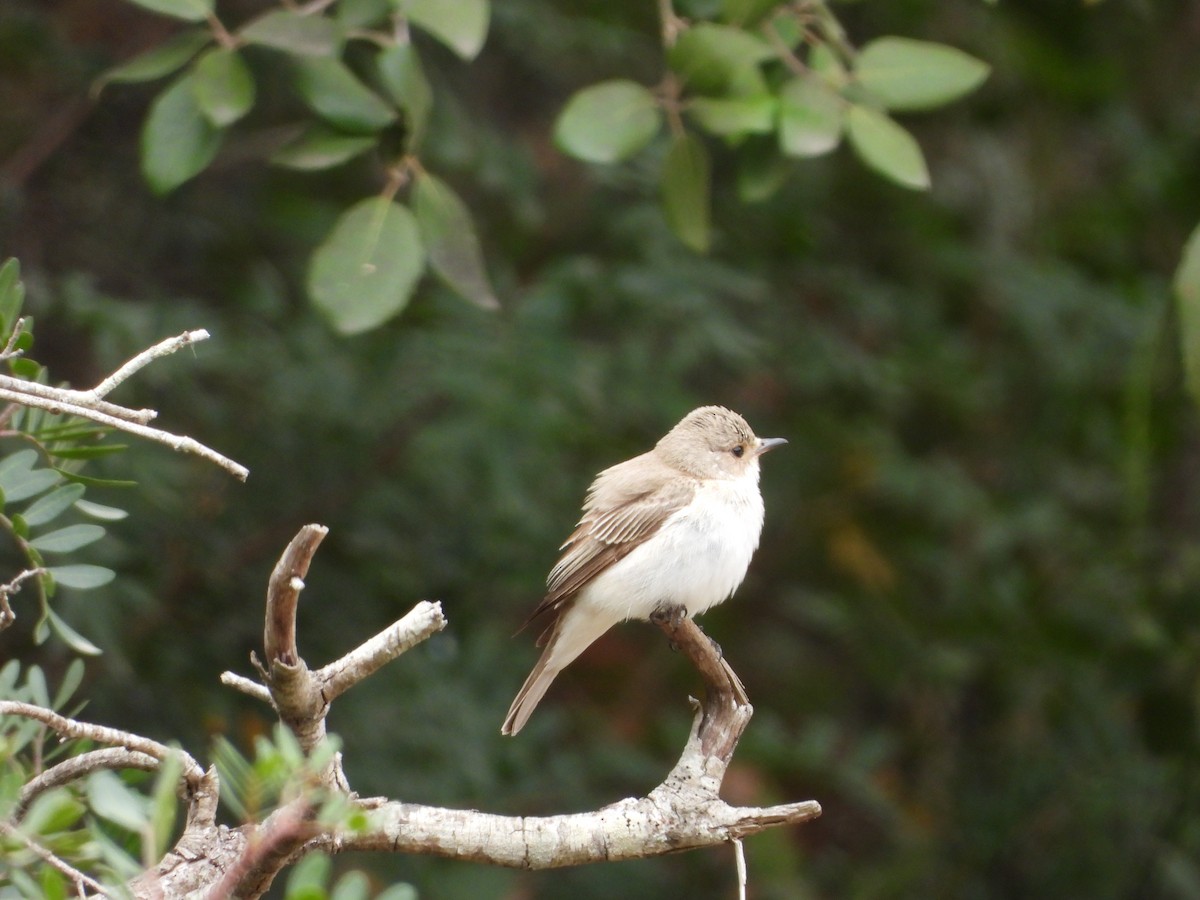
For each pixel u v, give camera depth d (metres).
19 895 4.47
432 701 12.08
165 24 13.14
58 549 5.74
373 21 7.51
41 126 12.80
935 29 14.45
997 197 15.59
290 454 12.25
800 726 15.34
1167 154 15.33
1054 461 15.46
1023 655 14.14
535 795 12.41
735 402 15.07
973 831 14.20
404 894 3.96
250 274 12.77
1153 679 13.33
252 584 11.90
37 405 4.80
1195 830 13.56
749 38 7.52
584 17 13.52
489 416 11.83
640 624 15.12
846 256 15.44
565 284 12.62
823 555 15.35
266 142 12.99
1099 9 14.37
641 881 13.43
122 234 12.95
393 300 6.92
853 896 13.93
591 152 7.51
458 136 12.61
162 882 5.07
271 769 3.90
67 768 5.41
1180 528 14.22
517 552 12.55
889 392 14.23
